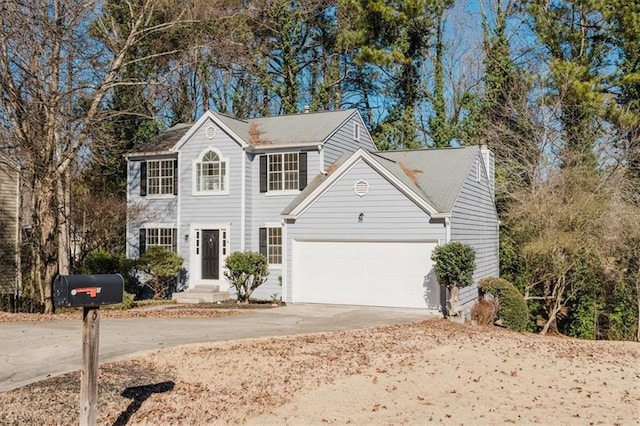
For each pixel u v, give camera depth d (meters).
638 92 28.61
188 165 25.05
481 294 22.48
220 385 9.73
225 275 22.70
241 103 38.16
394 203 19.94
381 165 19.97
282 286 22.08
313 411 8.55
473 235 22.59
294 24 35.22
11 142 19.45
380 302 20.17
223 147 24.38
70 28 19.52
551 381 11.11
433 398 9.48
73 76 21.50
